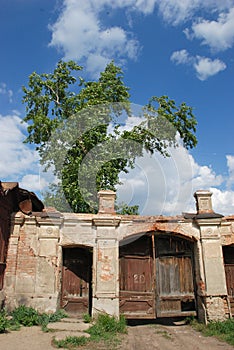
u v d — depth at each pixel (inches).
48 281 285.7
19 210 306.0
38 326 252.2
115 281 289.9
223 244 311.6
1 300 266.2
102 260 294.2
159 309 303.6
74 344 207.0
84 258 314.3
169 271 317.4
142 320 327.3
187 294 311.4
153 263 314.7
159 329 280.7
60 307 293.4
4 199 280.4
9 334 221.9
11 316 264.7
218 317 287.6
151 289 308.8
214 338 247.9
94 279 290.4
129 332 264.2
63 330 240.7
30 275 286.4
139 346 219.1
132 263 314.8
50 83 478.0
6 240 286.7
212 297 293.1
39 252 292.4
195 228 316.2
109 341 221.6
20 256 291.0
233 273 315.0
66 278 304.8
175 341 237.8
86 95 426.0
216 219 312.7
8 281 280.4
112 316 277.3
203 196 327.6
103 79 441.7
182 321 319.6
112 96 426.0
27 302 277.3
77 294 302.5
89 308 299.1
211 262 303.4
